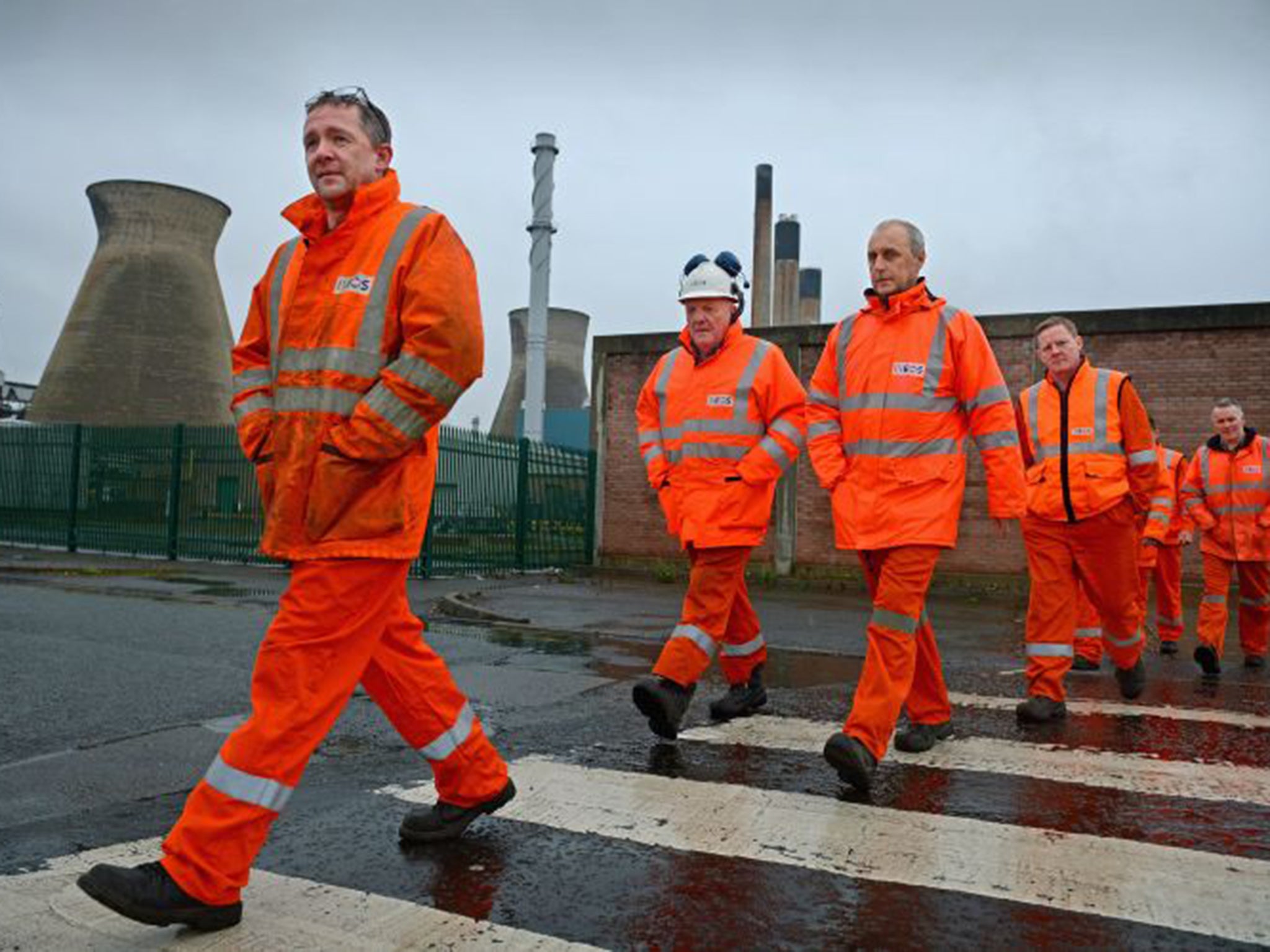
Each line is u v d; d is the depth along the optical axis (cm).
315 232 275
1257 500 750
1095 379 544
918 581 392
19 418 5619
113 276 5662
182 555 1783
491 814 340
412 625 298
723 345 479
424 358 254
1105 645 583
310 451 259
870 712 374
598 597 1280
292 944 237
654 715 445
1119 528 538
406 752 435
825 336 1638
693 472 464
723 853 306
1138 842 320
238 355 290
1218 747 457
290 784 250
